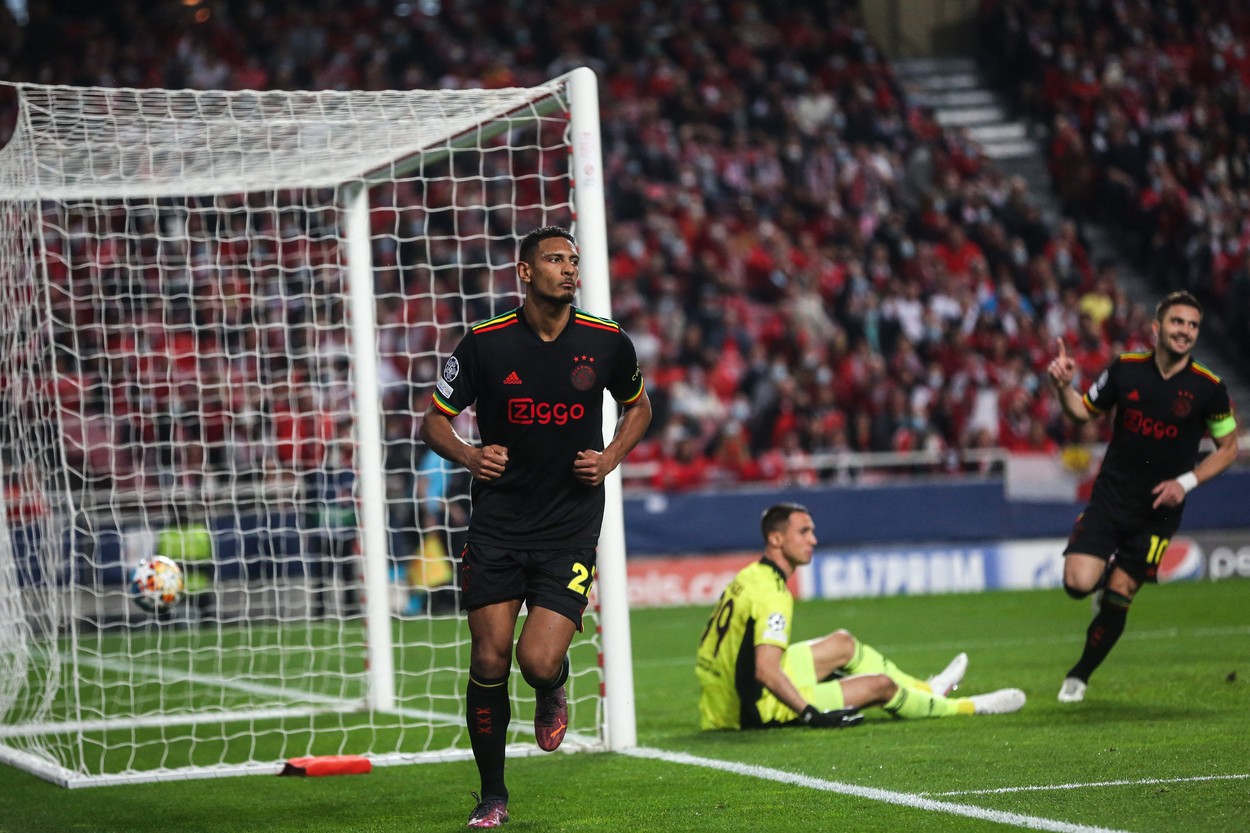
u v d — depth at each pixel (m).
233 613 50.03
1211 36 94.31
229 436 51.16
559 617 16.80
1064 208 85.12
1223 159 85.31
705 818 17.45
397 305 61.22
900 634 43.72
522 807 18.86
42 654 29.22
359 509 32.03
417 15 83.88
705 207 77.31
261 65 78.44
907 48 98.12
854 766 20.69
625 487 58.16
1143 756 20.61
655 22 89.56
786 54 88.94
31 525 28.67
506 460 16.34
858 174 79.81
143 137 25.94
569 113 24.89
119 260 52.47
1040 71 93.44
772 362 68.31
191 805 20.44
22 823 19.62
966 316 72.31
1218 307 77.12
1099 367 71.44
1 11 75.19
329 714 30.48
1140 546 25.80
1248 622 43.72
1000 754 21.20
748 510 57.41
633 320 67.50
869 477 62.81
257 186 31.00
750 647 24.61
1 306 26.31
